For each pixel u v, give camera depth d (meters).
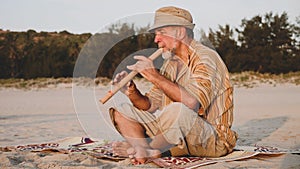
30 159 3.59
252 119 7.22
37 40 17.31
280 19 17.39
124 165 3.33
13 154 3.76
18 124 6.73
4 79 15.28
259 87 13.12
